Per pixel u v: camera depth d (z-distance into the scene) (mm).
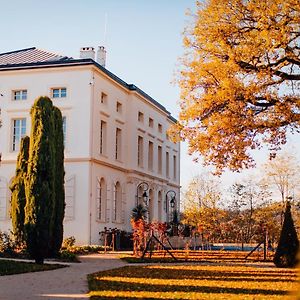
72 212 32625
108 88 36500
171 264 20812
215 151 19000
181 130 19562
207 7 19203
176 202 52438
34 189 19422
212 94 18781
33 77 34656
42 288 12008
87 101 33625
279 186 38531
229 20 18953
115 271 16656
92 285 12469
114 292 11219
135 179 40156
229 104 18328
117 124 38219
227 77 18266
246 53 18000
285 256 18797
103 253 28000
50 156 19812
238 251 27453
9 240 23750
